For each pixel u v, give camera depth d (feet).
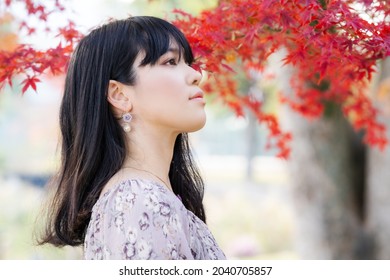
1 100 45.14
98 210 5.65
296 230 19.71
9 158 55.62
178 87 5.92
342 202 18.85
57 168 7.04
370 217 18.83
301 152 18.74
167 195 5.56
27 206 35.29
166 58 6.00
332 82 11.37
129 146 6.05
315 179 18.83
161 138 6.05
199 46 7.75
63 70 8.86
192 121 5.94
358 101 12.16
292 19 6.84
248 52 8.57
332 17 6.53
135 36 6.01
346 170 18.90
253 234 36.32
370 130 12.62
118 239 5.31
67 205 6.47
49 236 6.91
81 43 6.33
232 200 43.91
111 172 5.92
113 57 6.00
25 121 56.49
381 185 18.37
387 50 6.49
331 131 18.48
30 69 8.16
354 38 6.82
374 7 6.98
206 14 8.05
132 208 5.36
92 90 6.07
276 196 48.47
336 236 18.90
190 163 7.50
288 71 12.76
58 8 8.77
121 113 6.06
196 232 5.80
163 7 16.31
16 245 28.45
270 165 93.09
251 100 11.86
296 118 18.49
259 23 7.05
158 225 5.28
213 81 11.42
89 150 6.00
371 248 18.80
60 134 7.00
